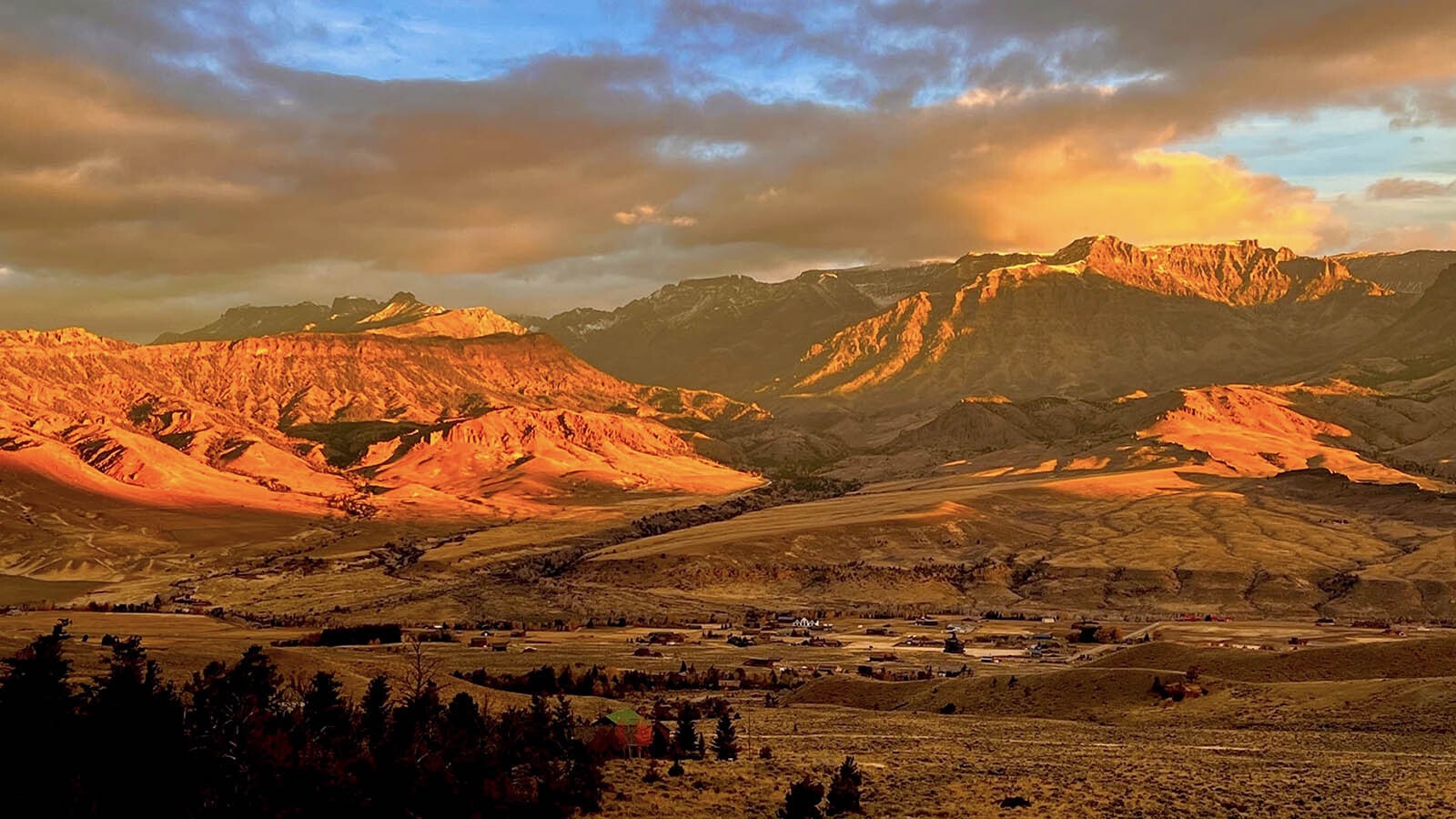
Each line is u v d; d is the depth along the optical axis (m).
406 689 117.31
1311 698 117.81
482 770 76.19
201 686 88.69
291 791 71.12
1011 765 86.19
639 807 72.19
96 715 72.50
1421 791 72.38
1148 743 100.25
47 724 71.44
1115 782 77.25
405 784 72.94
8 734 70.31
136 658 89.06
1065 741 104.00
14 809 66.25
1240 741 100.94
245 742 74.88
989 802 71.44
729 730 95.50
